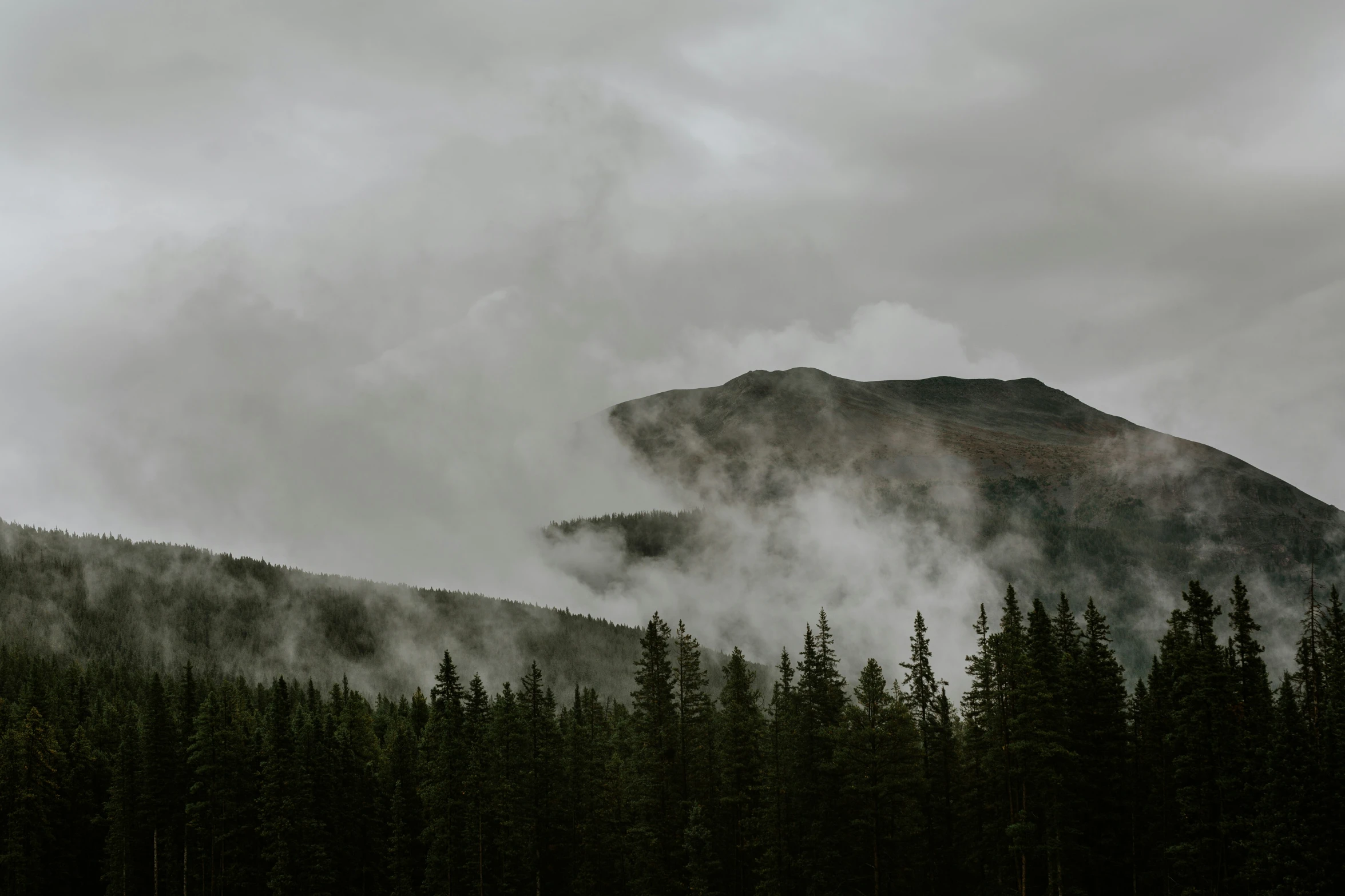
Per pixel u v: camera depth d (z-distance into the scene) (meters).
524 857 83.31
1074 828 64.94
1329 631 65.06
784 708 78.69
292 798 87.88
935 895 75.69
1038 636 70.00
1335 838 56.41
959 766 78.31
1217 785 61.59
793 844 75.06
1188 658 64.31
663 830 84.25
